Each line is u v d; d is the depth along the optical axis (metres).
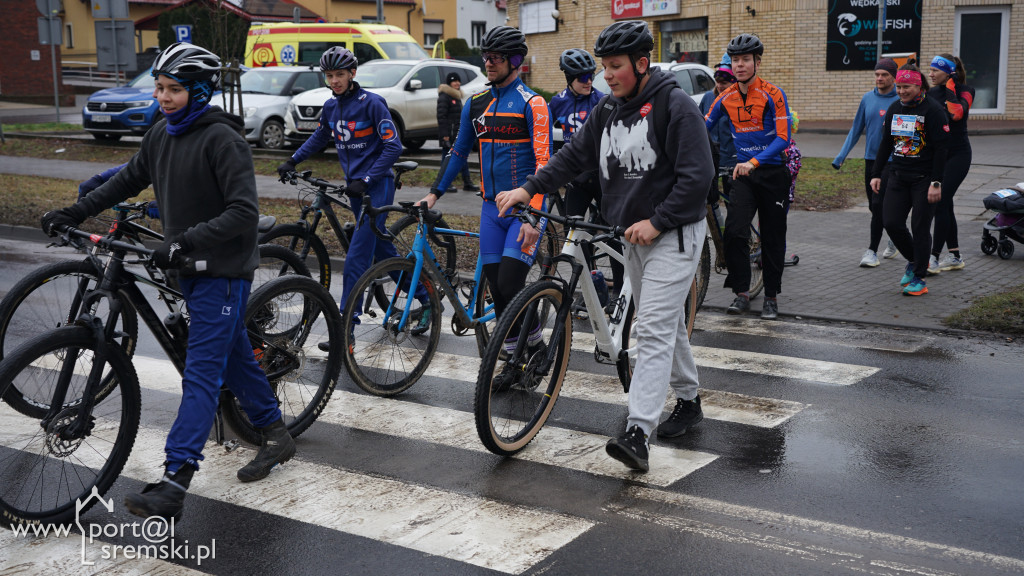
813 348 6.55
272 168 16.19
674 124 4.16
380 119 6.41
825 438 4.80
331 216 6.63
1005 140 19.58
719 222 7.66
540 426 4.77
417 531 3.78
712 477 4.31
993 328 6.87
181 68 3.72
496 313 5.62
